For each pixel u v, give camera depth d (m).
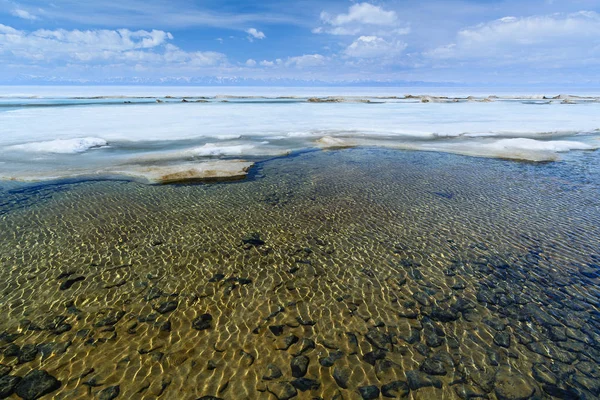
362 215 11.06
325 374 4.93
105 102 61.44
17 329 5.75
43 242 8.92
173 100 69.56
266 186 14.08
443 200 12.45
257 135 25.67
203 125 30.28
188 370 4.97
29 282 7.12
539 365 5.10
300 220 10.66
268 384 4.74
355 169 16.91
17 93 109.06
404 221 10.57
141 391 4.59
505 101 71.88
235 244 9.03
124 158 17.73
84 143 20.31
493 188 13.80
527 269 7.75
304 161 18.45
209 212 11.24
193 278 7.43
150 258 8.24
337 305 6.55
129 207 11.55
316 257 8.39
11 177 14.30
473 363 5.14
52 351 5.29
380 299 6.73
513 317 6.17
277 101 71.06
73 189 13.20
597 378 4.85
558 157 18.95
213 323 6.01
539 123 32.28
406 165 17.70
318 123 32.66
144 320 6.06
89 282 7.19
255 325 5.98
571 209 11.42
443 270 7.77
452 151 20.72
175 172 15.04
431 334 5.75
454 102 68.06
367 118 37.25
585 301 6.61
